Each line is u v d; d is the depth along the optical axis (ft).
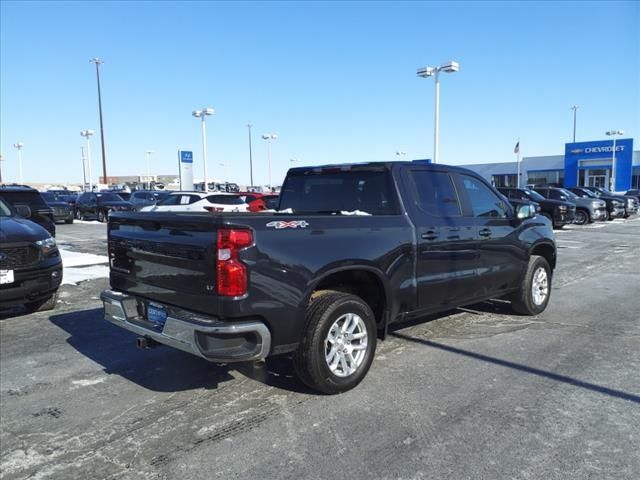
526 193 77.66
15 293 21.06
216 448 11.21
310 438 11.56
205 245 12.01
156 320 13.83
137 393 14.34
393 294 15.33
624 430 11.78
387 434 11.68
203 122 118.93
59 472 10.44
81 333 20.44
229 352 11.89
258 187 177.58
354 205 17.11
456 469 10.20
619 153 168.45
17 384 15.12
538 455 10.69
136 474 10.28
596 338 19.07
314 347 13.12
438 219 17.01
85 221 99.50
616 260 41.88
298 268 12.70
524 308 21.90
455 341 18.66
